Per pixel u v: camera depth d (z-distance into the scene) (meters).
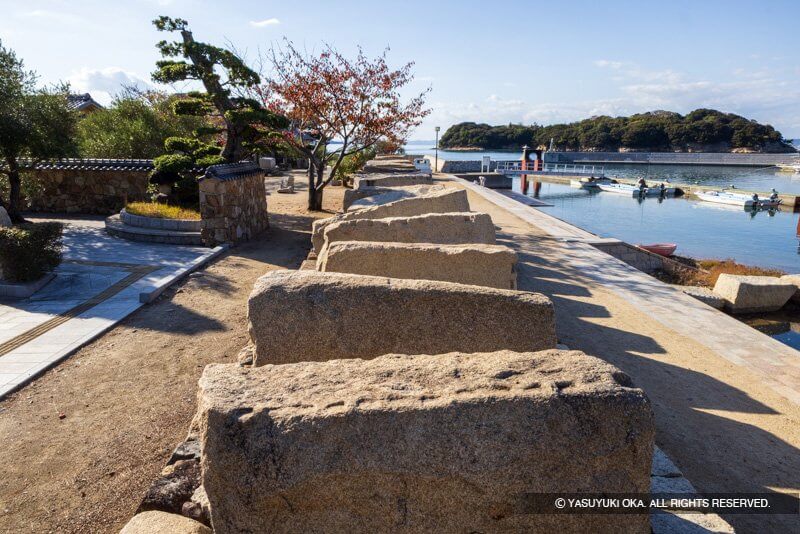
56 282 8.77
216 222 11.79
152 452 4.30
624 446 2.37
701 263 16.59
